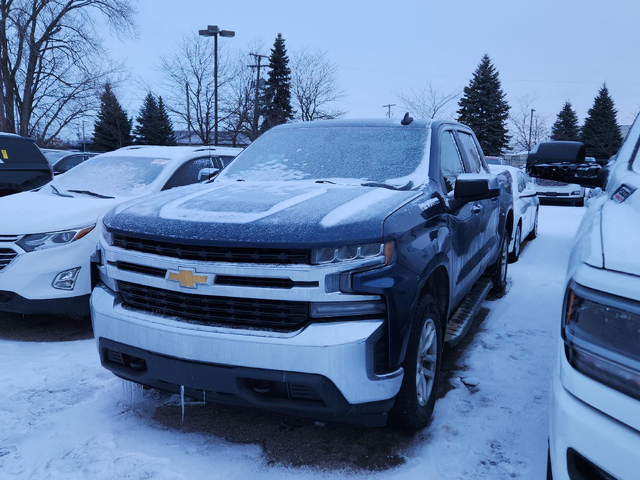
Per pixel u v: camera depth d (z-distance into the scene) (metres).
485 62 46.38
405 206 2.82
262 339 2.43
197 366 2.54
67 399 3.40
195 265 2.56
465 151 4.43
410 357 2.71
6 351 4.25
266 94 40.34
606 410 1.50
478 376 3.76
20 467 2.65
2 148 7.46
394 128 3.92
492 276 5.69
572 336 1.64
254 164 3.96
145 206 3.09
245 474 2.58
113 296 2.96
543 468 2.63
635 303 1.49
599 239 1.79
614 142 44.38
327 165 3.67
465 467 2.64
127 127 59.25
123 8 29.56
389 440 2.90
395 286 2.49
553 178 3.06
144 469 2.62
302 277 2.42
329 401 2.41
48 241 4.41
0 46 28.64
